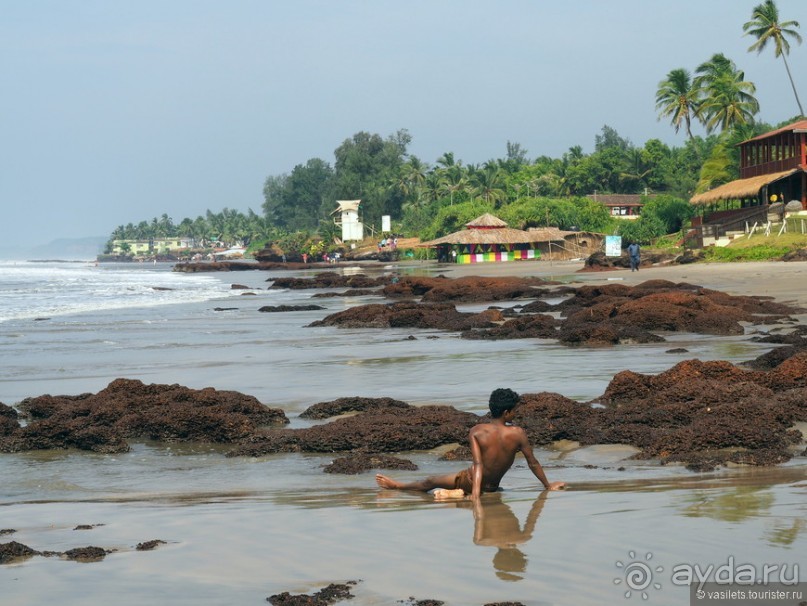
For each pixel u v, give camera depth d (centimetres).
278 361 2028
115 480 974
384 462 997
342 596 533
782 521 646
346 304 4409
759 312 2733
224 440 1176
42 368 2031
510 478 903
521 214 10444
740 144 7412
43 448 1154
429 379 1645
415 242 12606
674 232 9256
